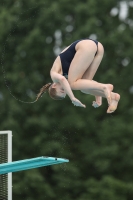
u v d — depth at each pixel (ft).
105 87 80.23
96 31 217.77
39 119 212.84
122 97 220.84
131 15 234.17
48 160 87.61
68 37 229.86
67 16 228.84
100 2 228.84
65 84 80.59
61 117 218.59
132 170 216.13
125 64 232.94
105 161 212.43
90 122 219.82
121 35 221.66
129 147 214.28
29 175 201.67
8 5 228.63
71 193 211.61
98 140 221.05
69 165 213.46
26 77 224.33
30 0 225.76
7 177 122.72
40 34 220.64
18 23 220.02
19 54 223.30
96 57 85.05
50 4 227.20
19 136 211.41
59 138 214.28
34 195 203.31
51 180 213.25
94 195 206.18
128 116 220.43
